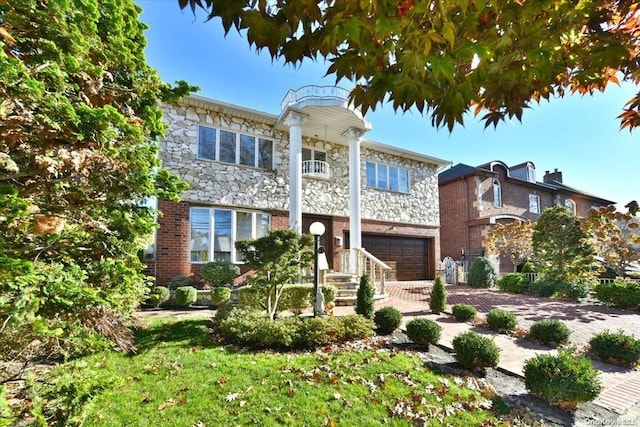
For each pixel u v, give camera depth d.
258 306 7.41
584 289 10.86
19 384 2.47
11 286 1.55
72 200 2.46
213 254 10.07
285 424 3.17
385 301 10.03
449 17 1.41
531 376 4.18
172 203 9.52
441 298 8.53
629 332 7.10
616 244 10.89
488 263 14.02
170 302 8.45
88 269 2.66
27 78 1.82
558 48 1.59
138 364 4.32
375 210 13.69
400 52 1.46
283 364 4.45
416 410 3.57
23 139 1.92
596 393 3.83
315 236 6.96
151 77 3.65
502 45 1.53
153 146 3.55
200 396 3.54
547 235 12.35
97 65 2.96
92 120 2.20
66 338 2.43
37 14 2.22
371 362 4.67
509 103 1.86
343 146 13.23
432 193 15.62
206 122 10.33
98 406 3.19
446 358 5.34
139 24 3.65
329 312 7.19
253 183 10.96
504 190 19.16
